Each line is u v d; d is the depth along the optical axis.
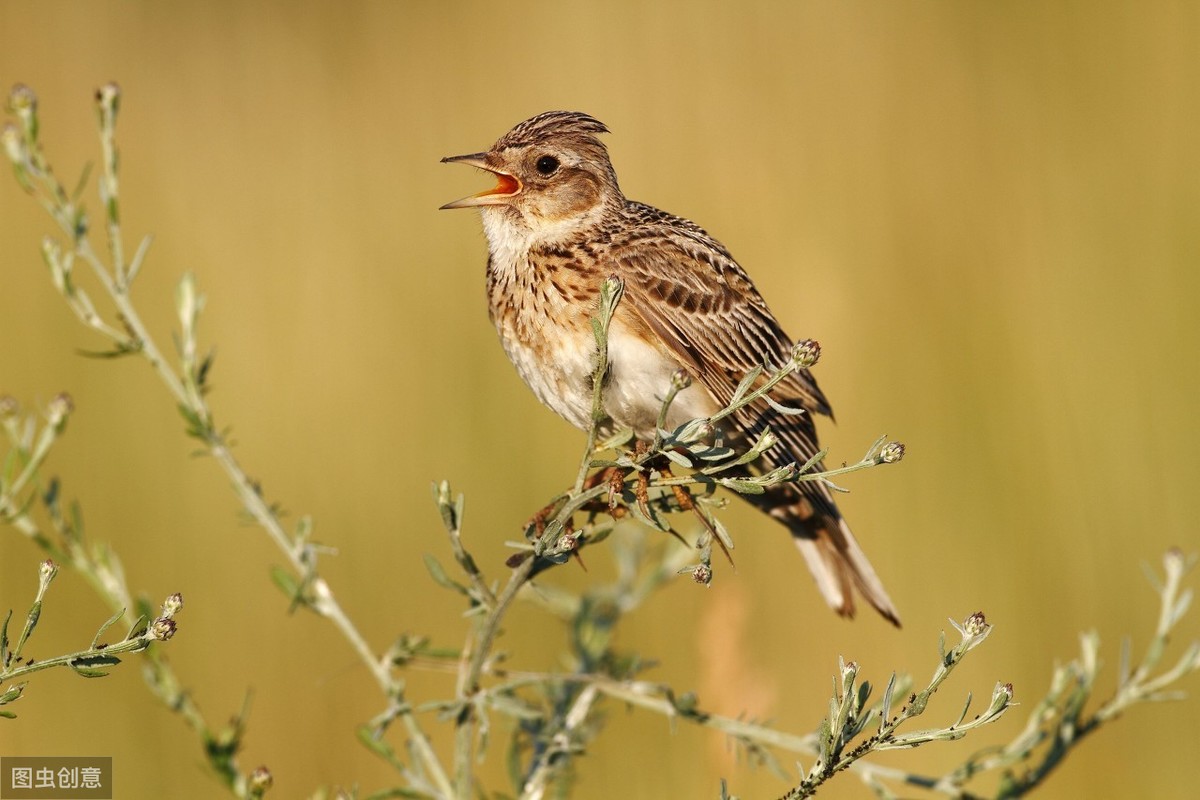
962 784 8.68
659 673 13.91
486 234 10.30
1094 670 8.38
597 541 7.48
